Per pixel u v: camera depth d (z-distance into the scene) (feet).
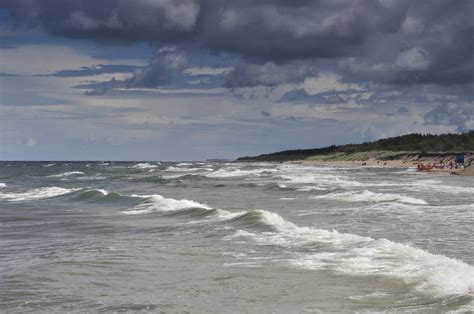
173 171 330.13
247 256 46.68
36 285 36.96
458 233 59.88
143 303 32.24
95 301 32.83
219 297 33.45
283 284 36.37
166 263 44.24
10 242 57.88
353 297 32.55
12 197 126.31
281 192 132.46
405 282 35.45
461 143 476.54
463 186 146.51
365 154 549.54
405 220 72.13
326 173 265.34
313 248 49.32
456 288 33.37
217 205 100.53
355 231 62.44
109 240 58.18
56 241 58.08
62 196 125.39
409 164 403.95
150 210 89.40
